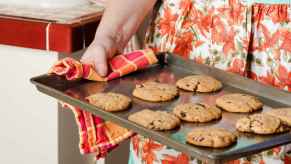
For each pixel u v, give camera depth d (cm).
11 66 185
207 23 152
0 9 186
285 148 140
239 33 146
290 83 142
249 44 146
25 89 186
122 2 157
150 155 158
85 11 189
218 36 150
